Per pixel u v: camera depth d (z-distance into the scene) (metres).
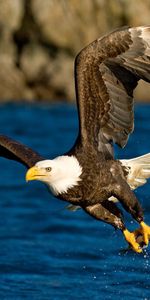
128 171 10.15
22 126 31.16
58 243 15.87
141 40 9.76
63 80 44.12
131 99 10.11
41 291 13.08
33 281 13.60
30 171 9.53
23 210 18.55
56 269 14.22
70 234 16.52
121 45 9.78
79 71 9.90
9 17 45.03
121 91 10.07
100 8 46.38
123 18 46.41
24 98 43.88
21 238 16.23
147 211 17.72
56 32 45.22
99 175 9.88
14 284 13.44
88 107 10.05
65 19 45.44
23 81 44.38
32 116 34.72
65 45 45.16
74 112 36.75
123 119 10.18
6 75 44.00
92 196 9.91
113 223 10.16
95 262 14.61
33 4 45.12
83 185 9.77
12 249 15.40
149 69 9.84
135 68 9.88
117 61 9.86
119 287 13.28
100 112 10.09
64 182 9.68
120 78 10.01
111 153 10.16
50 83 44.19
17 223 17.38
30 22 45.25
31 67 44.50
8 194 20.16
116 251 15.17
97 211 10.13
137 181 10.26
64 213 18.17
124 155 24.11
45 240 16.08
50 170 9.55
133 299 12.71
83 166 9.81
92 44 9.84
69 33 45.41
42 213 18.17
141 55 9.82
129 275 13.84
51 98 44.19
